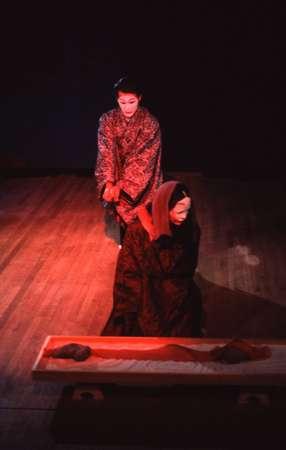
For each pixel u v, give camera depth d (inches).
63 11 433.7
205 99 462.9
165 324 255.6
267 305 305.1
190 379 226.5
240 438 224.8
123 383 241.4
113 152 313.3
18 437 231.3
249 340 244.2
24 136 452.8
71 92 445.1
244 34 450.6
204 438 225.5
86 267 338.3
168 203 238.4
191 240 249.8
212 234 365.7
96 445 227.0
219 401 237.8
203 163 446.6
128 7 436.8
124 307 258.8
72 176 444.1
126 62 446.3
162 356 237.1
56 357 236.1
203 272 331.3
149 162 310.5
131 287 255.6
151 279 251.1
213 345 242.7
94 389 237.8
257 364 232.2
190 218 249.0
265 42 451.8
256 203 400.2
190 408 235.1
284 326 290.7
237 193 412.8
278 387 240.1
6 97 447.5
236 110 464.8
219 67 457.4
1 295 316.2
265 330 287.9
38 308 305.6
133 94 294.4
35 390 252.8
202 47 452.4
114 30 439.5
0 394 251.3
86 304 308.2
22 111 448.8
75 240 364.5
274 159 446.3
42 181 438.0
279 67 455.8
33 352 275.9
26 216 392.8
